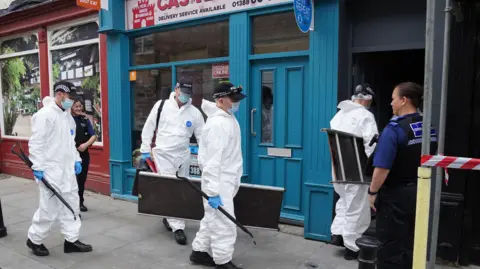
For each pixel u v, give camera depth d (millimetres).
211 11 4809
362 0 3908
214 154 3131
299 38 4262
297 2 3500
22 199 6078
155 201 3840
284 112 4410
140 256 3807
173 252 3904
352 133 3398
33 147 3520
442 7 3348
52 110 3613
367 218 3520
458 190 3404
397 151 2510
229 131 3232
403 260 2547
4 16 7539
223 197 3246
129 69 5883
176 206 3773
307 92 4230
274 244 4031
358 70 4246
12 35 7867
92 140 5227
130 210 5383
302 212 4418
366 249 2135
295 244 4027
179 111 4227
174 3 5172
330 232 4012
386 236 2602
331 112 3932
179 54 5387
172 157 4199
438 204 2885
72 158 3812
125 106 5922
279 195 3461
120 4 5691
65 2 6383
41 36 7059
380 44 3871
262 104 4605
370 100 3594
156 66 5582
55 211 3707
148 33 5676
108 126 6125
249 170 4711
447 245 3455
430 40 2178
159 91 5656
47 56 7051
